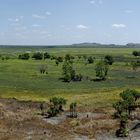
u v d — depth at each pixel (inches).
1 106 3361.2
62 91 4507.9
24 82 5349.4
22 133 2504.9
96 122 2758.4
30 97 4040.4
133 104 3090.6
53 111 3147.1
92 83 5541.3
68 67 5920.3
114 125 2645.2
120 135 2477.9
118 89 4544.8
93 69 7677.2
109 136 2469.2
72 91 4493.1
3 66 7711.6
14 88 4675.2
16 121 2815.0
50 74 6525.6
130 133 2529.5
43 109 3371.1
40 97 4065.0
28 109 3373.5
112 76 6505.9
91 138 2426.2
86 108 3336.6
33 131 2568.9
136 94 3336.6
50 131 2583.7
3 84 5032.0
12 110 3262.8
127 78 6230.3
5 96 4084.6
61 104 3302.2
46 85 5098.4
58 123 2874.0
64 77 5890.8
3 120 2800.2
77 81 5802.2
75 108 3201.3
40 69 6820.9
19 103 3631.9
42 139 2365.9
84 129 2613.2
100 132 2544.3
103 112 3142.2
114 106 3011.8
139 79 6082.7
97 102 3599.9
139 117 2898.6
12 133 2492.6
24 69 7244.1
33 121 2854.3
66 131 2588.6
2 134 2453.2
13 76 6092.5
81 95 4109.3
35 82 5408.5
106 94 4055.1
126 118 2603.3
